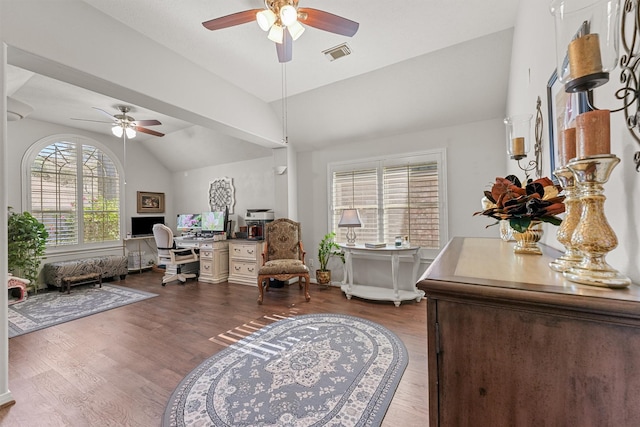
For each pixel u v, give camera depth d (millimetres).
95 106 3887
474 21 2258
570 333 522
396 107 3432
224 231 5125
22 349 2396
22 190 4328
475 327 605
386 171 3910
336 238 4301
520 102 2236
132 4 2014
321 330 2693
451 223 3502
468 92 3027
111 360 2197
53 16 1831
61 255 4730
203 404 1668
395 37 2449
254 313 3221
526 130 1475
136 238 5641
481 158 3330
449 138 3510
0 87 1656
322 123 3967
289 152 4484
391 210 3865
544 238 1613
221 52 2621
